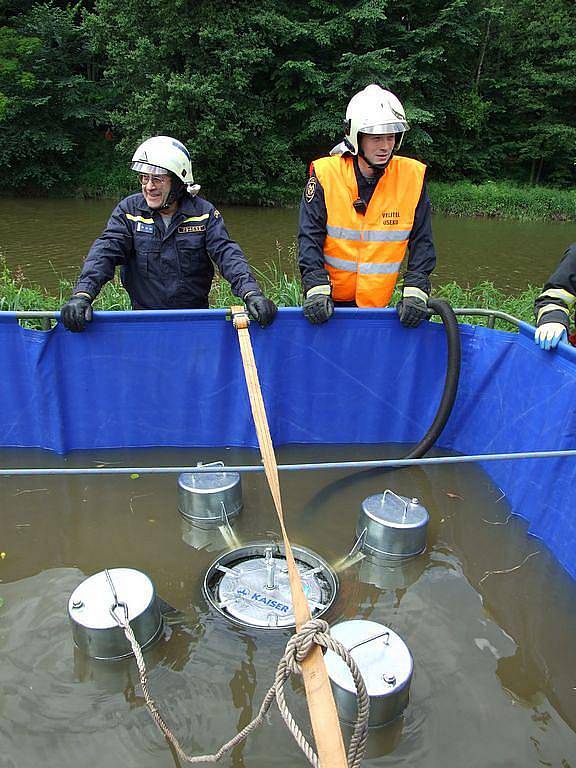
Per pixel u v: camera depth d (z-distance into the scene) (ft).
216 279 20.97
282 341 11.06
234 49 67.92
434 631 7.55
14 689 6.56
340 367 11.44
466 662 7.09
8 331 10.66
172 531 9.34
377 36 78.33
